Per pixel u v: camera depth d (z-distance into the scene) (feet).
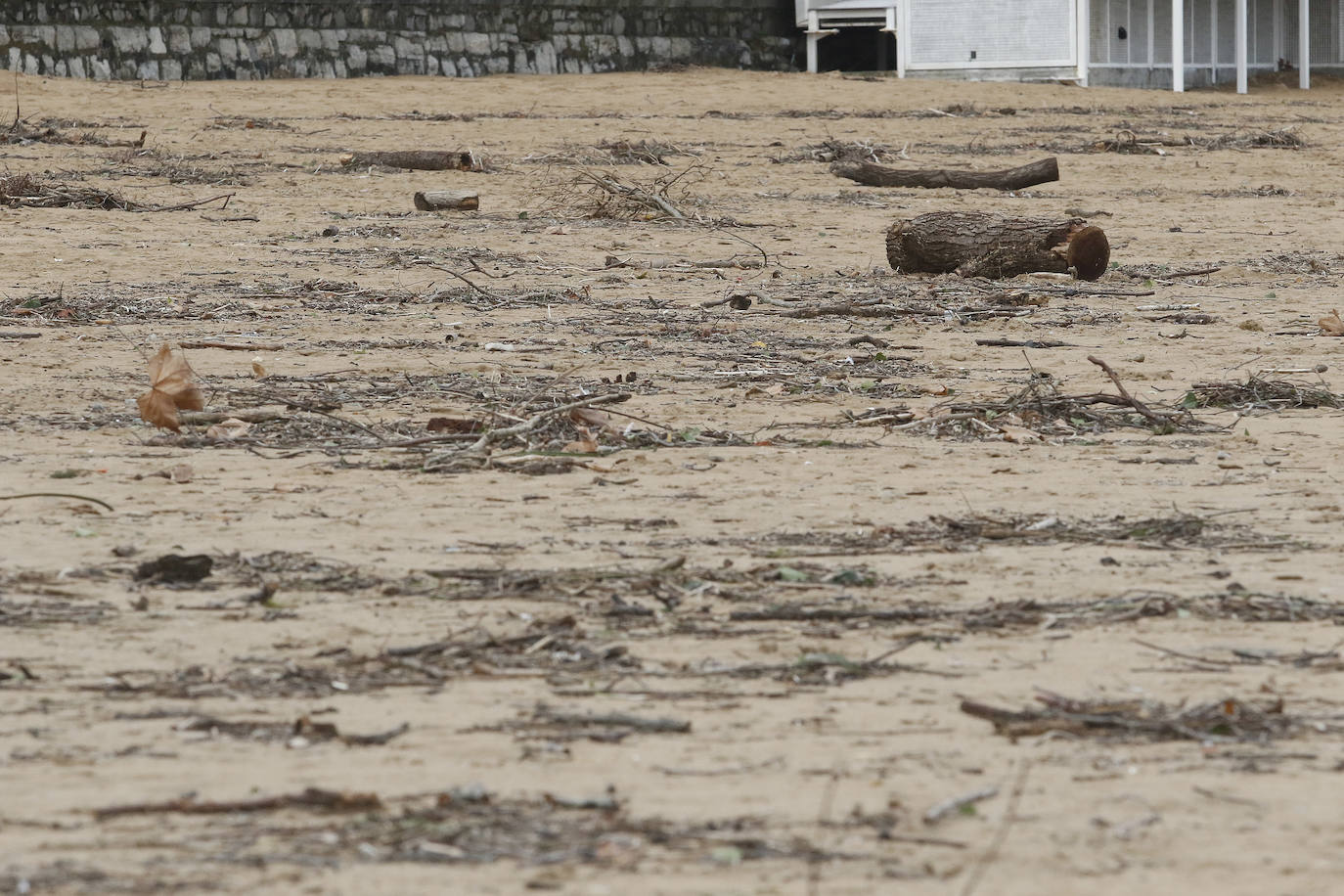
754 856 40.04
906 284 182.80
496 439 95.96
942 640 59.21
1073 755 47.21
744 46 565.94
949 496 84.17
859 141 379.35
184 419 101.04
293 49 490.49
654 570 68.03
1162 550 72.84
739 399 113.50
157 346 132.98
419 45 510.58
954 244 188.75
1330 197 303.68
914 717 50.65
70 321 146.82
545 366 127.24
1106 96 490.49
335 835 41.22
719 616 62.03
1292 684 54.13
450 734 48.96
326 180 294.25
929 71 534.37
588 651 57.16
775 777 45.44
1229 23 559.79
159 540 73.05
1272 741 48.49
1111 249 225.56
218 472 87.92
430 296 165.48
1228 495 84.99
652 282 184.34
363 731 49.14
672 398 113.29
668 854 40.19
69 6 460.55
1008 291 175.11
